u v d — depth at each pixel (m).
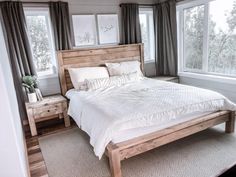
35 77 3.20
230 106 2.48
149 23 4.51
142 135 2.02
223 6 3.34
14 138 1.35
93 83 3.20
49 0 3.33
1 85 1.26
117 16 4.00
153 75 4.63
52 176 2.05
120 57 4.03
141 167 2.09
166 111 2.10
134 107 2.17
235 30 3.23
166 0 4.14
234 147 2.31
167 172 1.98
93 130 2.06
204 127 2.36
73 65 3.58
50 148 2.63
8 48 3.05
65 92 3.57
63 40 3.46
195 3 3.76
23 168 1.50
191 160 2.13
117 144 1.89
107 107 2.25
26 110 3.06
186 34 4.17
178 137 2.18
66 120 3.31
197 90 2.66
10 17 2.98
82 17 3.66
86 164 2.22
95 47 3.83
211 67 3.79
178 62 4.38
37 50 3.51
